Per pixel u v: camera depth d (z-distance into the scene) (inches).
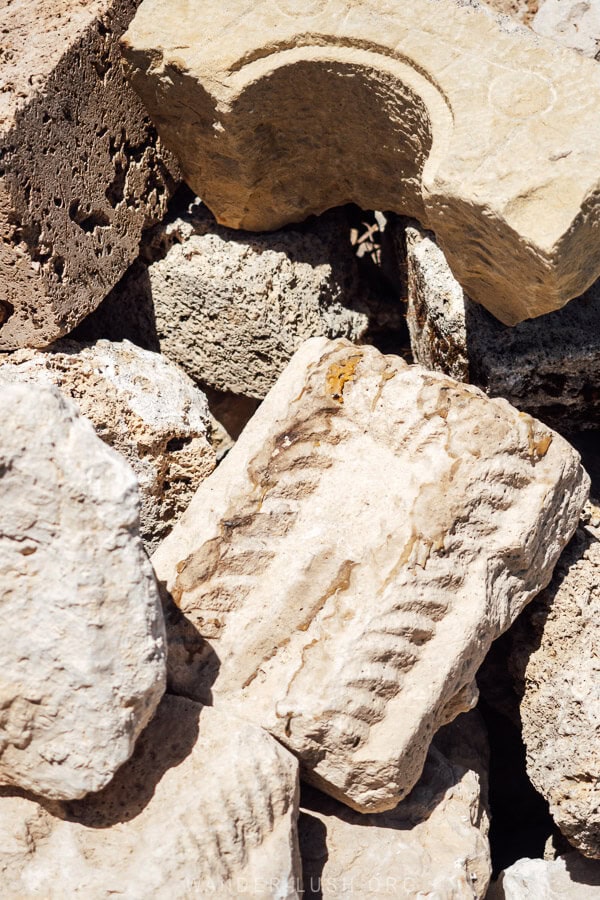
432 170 61.7
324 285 72.2
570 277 60.9
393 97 64.5
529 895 63.5
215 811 55.4
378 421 60.7
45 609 54.1
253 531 60.4
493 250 61.6
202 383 72.6
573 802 60.4
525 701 63.1
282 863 55.6
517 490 60.2
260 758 56.3
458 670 58.8
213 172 68.8
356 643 58.0
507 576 60.7
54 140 64.6
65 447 53.8
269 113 66.4
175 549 60.5
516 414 60.4
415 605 58.6
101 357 67.4
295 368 61.7
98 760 54.7
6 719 54.7
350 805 59.5
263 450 60.8
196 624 59.9
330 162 69.1
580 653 62.0
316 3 65.3
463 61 63.0
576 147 59.9
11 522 53.9
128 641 54.3
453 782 61.4
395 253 74.4
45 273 65.0
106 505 53.8
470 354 67.1
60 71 64.3
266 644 59.3
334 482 60.6
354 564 59.2
